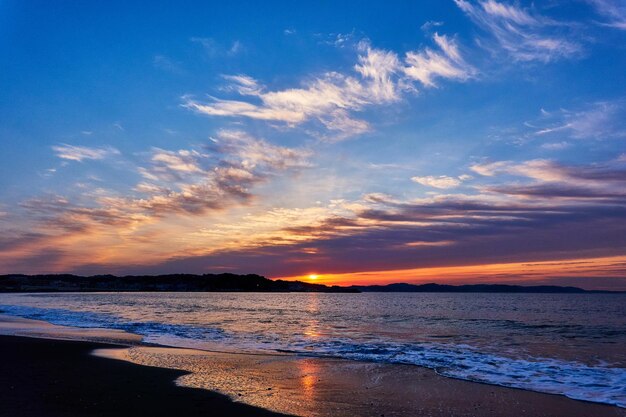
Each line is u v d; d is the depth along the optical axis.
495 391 11.04
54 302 71.44
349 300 105.56
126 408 8.85
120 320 33.88
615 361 15.85
